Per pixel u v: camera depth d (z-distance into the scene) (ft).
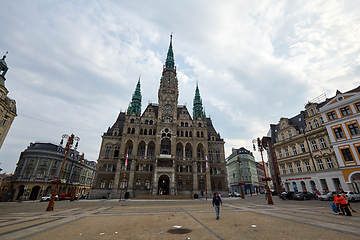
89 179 306.14
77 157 259.19
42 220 44.32
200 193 181.68
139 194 176.35
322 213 51.01
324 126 130.21
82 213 58.85
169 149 204.13
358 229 31.12
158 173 178.91
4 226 36.32
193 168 192.44
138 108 225.76
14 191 187.01
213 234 29.55
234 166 318.45
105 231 32.42
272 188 285.02
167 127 204.85
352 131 109.81
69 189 236.22
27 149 209.15
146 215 53.11
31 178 193.57
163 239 27.02
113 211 64.64
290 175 156.25
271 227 34.06
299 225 35.27
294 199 116.37
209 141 216.95
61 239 27.04
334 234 28.19
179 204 98.84
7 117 145.59
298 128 158.51
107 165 190.39
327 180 125.18
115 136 202.80
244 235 28.71
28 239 26.68
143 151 202.08
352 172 106.93
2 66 146.41
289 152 161.27
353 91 119.85
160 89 232.32
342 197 48.55
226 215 50.75
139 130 202.59
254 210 61.98
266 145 203.62
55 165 212.02
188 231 31.96
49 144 219.82
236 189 304.09
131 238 27.81
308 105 148.56
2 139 141.18
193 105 254.68
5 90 141.49
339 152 114.21
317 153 135.54
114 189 173.06
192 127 214.07
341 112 115.96
